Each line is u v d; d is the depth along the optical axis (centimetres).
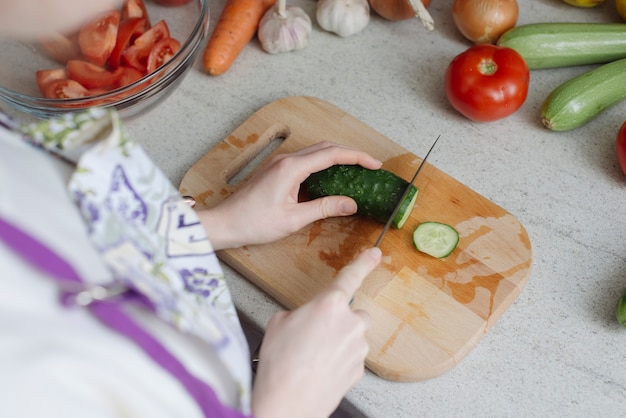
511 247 105
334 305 77
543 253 107
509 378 95
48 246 54
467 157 119
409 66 131
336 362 75
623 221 111
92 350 53
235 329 76
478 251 104
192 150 121
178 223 73
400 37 136
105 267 60
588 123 122
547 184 115
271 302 103
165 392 57
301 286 101
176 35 132
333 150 104
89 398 52
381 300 99
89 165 62
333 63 132
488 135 122
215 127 123
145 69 123
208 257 76
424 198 110
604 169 117
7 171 58
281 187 100
